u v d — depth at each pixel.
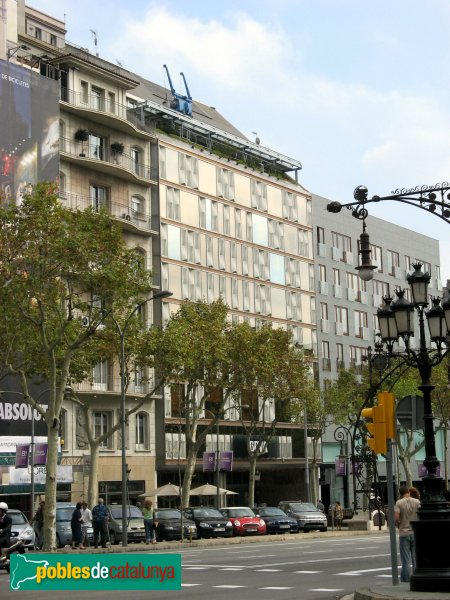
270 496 84.44
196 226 76.44
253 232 83.31
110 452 64.19
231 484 77.31
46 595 19.44
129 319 43.88
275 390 63.31
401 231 105.06
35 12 74.06
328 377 89.88
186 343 49.59
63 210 37.38
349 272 95.62
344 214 96.06
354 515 67.50
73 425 61.56
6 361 39.47
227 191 80.88
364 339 96.31
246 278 81.69
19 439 56.81
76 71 65.81
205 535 50.31
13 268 36.34
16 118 58.66
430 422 18.42
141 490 66.69
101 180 66.69
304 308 88.50
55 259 36.84
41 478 57.72
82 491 61.34
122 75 68.94
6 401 56.34
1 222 36.59
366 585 21.22
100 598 18.73
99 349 46.75
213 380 56.75
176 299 73.12
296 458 82.38
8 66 58.47
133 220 69.44
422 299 19.39
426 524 17.00
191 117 79.44
